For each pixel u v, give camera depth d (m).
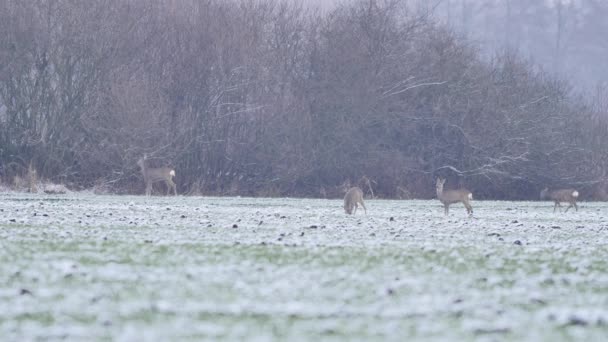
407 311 40.16
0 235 78.12
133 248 67.44
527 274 56.41
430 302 42.62
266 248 69.62
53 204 143.75
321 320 37.91
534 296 45.00
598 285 51.69
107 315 37.94
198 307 40.34
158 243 72.31
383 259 63.03
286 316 38.72
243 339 33.19
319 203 180.00
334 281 49.41
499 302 43.88
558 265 63.00
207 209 139.50
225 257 61.75
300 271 54.03
